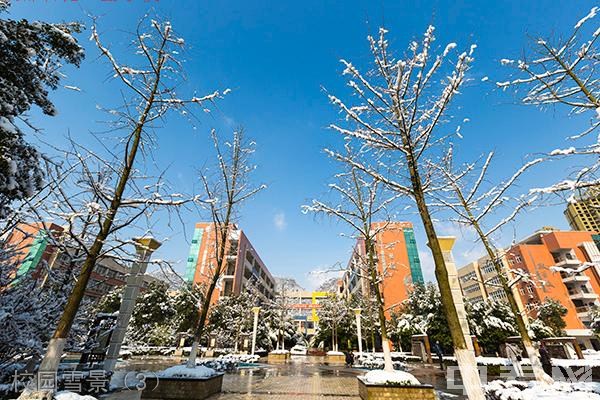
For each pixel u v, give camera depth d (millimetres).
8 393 6219
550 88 6695
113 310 28578
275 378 13648
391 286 40094
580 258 37219
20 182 5375
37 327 7605
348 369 18922
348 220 10820
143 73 7324
